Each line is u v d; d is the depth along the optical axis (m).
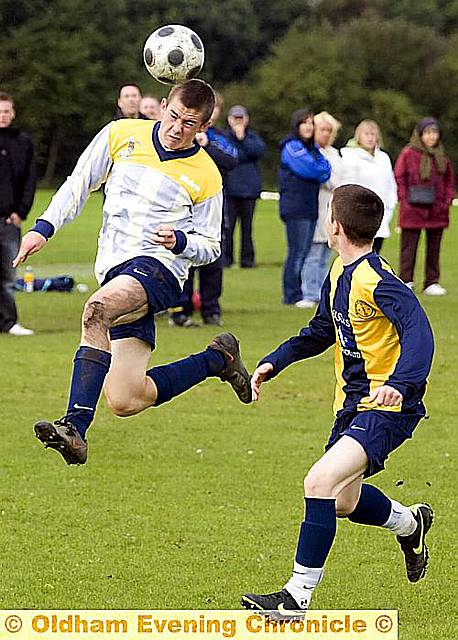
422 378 12.29
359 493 13.32
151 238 14.27
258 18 189.38
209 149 35.84
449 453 21.14
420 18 189.88
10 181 32.44
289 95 153.50
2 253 32.84
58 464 20.05
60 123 157.00
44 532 16.48
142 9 175.88
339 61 155.75
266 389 26.69
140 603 13.92
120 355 14.56
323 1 188.88
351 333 13.22
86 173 15.07
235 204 54.12
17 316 34.38
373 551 16.06
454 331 34.69
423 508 14.27
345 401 13.43
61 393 25.61
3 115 32.19
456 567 15.45
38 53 155.12
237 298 42.69
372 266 12.99
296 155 39.03
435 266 44.88
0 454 20.59
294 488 18.81
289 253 40.31
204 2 180.38
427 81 156.88
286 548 15.94
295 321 36.38
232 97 156.25
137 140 15.01
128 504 17.84
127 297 13.96
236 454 20.86
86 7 162.75
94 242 68.56
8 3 156.75
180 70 15.86
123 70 161.88
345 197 13.19
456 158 153.00
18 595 14.11
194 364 15.15
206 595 14.20
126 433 22.34
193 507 17.73
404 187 44.16
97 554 15.60
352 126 154.25
